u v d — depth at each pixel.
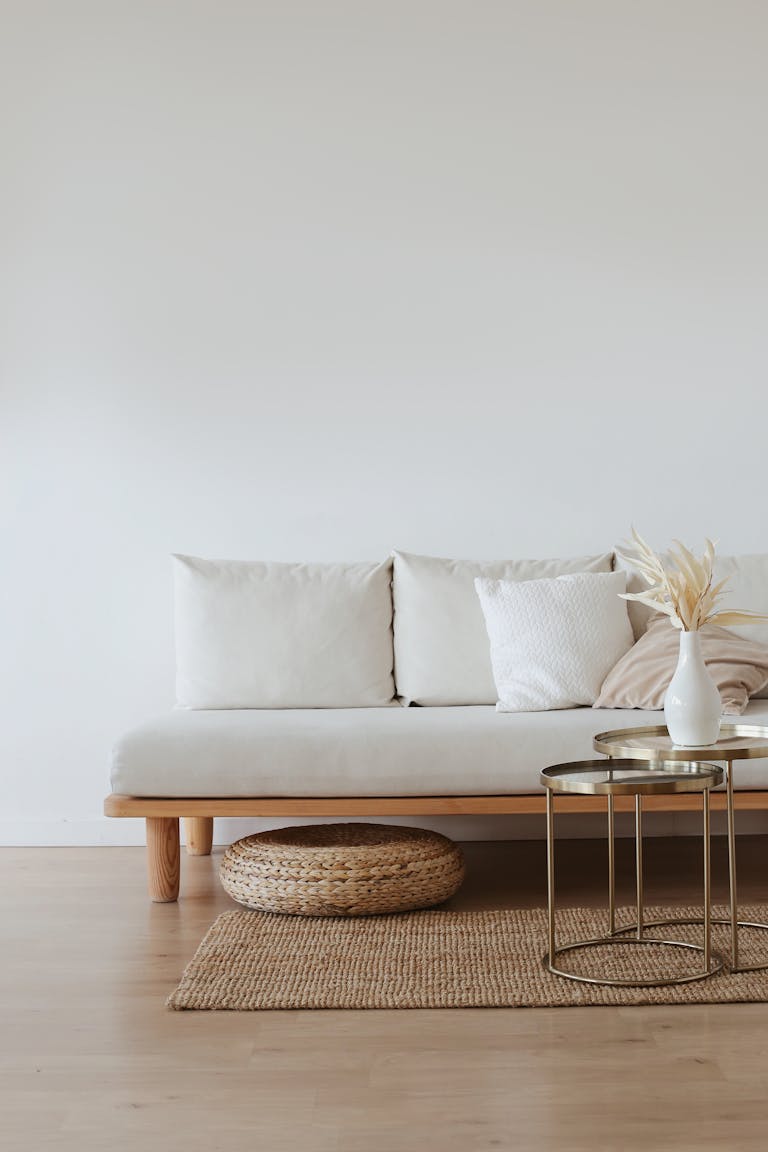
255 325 4.17
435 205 4.18
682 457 4.18
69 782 4.12
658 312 4.18
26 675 4.13
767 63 4.18
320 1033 2.28
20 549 4.13
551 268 4.18
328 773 3.19
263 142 4.17
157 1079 2.07
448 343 4.18
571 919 3.02
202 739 3.21
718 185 4.18
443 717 3.36
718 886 3.36
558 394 4.18
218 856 3.91
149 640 4.14
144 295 4.16
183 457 4.16
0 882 3.57
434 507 4.18
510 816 4.12
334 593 3.90
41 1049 2.22
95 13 4.16
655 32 4.18
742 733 2.88
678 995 2.41
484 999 2.42
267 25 4.18
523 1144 1.80
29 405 4.14
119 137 4.16
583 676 3.59
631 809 3.20
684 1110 1.90
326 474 4.18
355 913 3.04
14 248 4.14
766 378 4.18
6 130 4.15
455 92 4.18
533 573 3.95
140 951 2.84
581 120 4.18
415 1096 1.98
